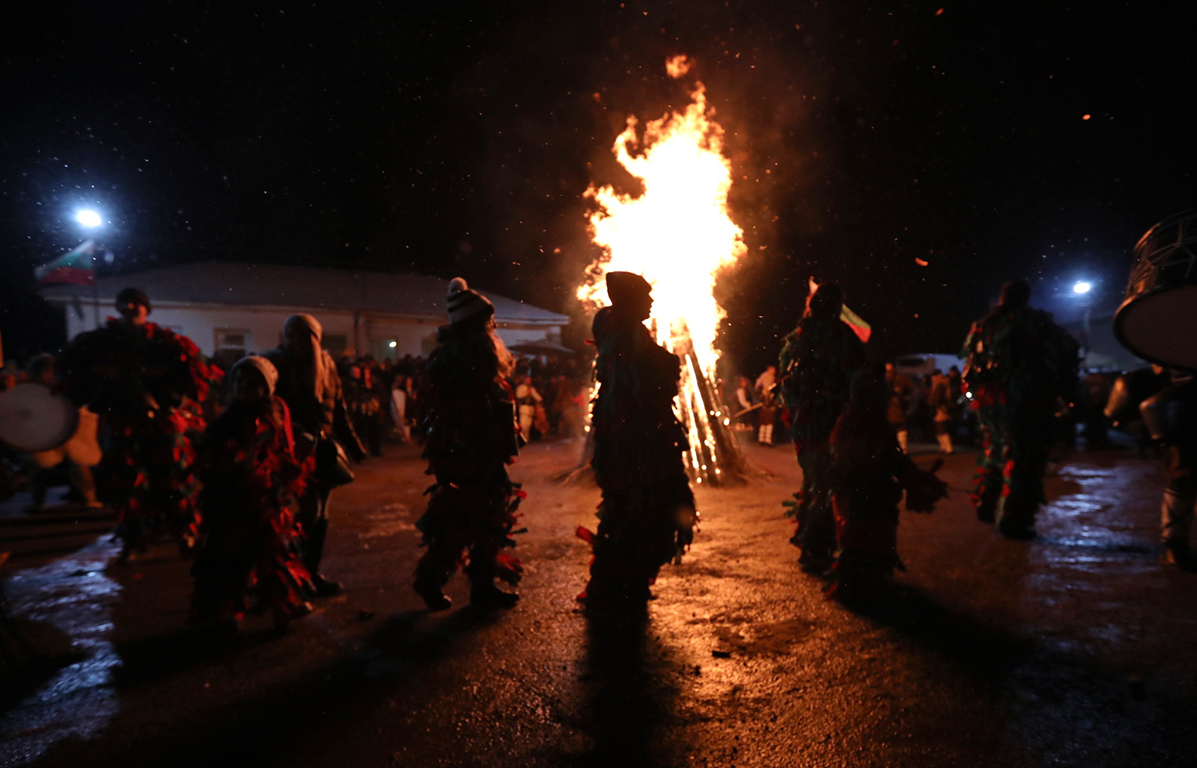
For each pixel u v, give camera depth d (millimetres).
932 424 16047
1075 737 2441
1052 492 7785
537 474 9594
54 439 5355
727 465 8391
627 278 3766
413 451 13891
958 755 2342
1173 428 4504
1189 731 2475
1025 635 3393
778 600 3971
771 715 2629
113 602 4234
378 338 21656
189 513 5328
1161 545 5230
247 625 3721
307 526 4160
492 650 3301
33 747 2486
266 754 2422
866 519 3881
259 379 3602
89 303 17219
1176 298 3953
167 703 2818
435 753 2404
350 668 3133
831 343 4566
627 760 2342
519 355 20219
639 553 3689
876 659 3129
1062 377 5398
